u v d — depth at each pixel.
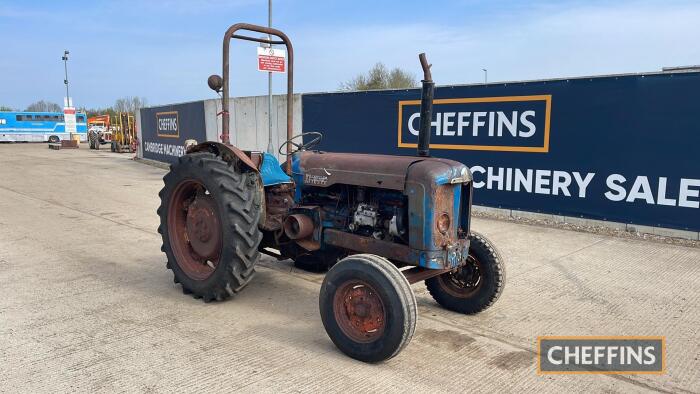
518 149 7.84
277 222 4.32
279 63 9.86
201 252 4.38
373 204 3.73
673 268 5.33
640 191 6.82
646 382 3.05
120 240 6.61
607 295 4.53
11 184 12.51
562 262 5.56
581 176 7.29
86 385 2.92
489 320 3.99
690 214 6.46
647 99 6.60
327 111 10.43
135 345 3.46
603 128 7.00
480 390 2.93
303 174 4.16
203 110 14.89
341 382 2.99
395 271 3.10
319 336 3.66
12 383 2.94
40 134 42.81
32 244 6.33
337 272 3.29
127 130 26.34
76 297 4.41
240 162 4.37
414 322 3.05
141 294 4.51
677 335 3.70
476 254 3.99
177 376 3.04
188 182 4.41
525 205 7.90
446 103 8.54
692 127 6.31
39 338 3.55
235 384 2.95
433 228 3.35
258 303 4.32
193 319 3.94
